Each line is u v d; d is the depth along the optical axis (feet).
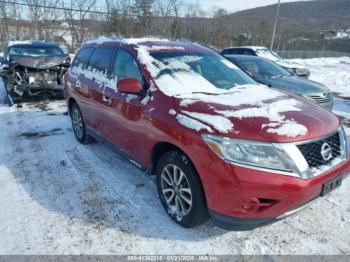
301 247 9.26
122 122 12.31
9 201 11.69
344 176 9.61
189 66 12.42
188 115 9.47
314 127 9.02
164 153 10.34
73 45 94.07
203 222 9.87
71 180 13.28
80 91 16.01
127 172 14.01
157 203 11.50
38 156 15.84
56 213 10.93
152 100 10.77
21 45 29.58
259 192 8.11
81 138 17.43
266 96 11.14
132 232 9.93
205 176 8.67
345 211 11.04
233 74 13.14
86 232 9.95
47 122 21.76
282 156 8.23
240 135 8.40
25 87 26.02
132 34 109.29
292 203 8.33
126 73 12.64
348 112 26.18
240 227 8.68
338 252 9.04
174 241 9.53
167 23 114.11
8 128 20.40
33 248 9.25
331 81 45.52
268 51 44.86
